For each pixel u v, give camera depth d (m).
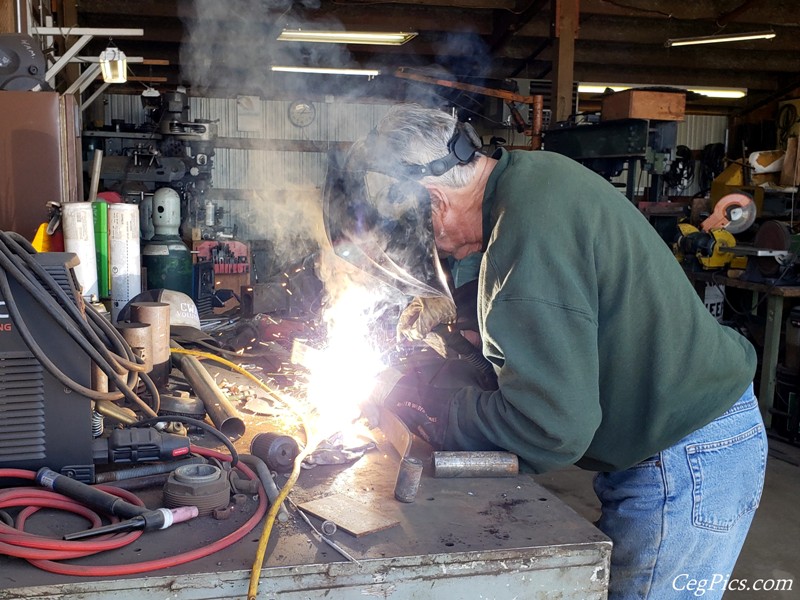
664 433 1.21
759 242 4.82
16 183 2.10
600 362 1.18
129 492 1.03
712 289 5.63
